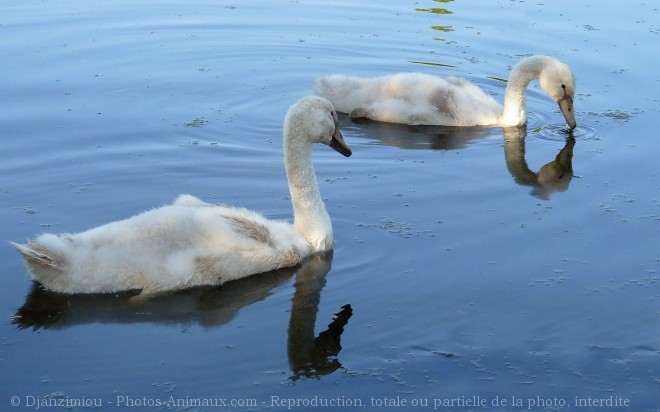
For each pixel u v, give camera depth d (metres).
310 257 12.08
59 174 14.45
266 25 22.44
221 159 15.30
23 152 15.18
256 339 10.20
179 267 10.97
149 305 10.77
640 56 20.20
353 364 9.82
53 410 8.95
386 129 17.34
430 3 24.38
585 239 12.62
